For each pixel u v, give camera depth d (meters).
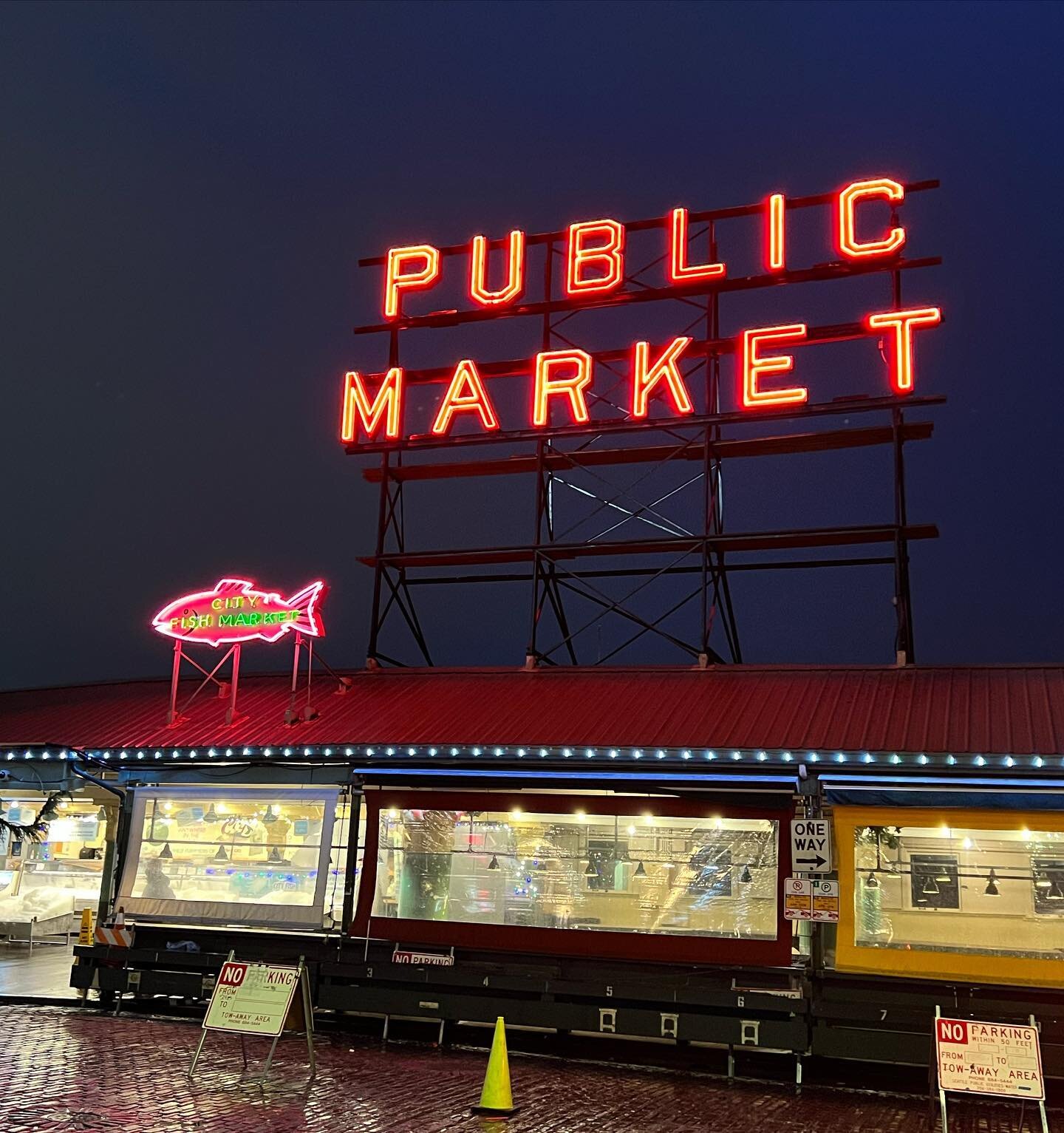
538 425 21.08
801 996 12.77
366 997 14.34
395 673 19.33
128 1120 9.62
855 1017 12.55
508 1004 13.76
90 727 18.09
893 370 19.22
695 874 13.83
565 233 22.03
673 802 13.73
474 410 21.41
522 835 14.57
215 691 19.56
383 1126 9.80
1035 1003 12.09
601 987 13.53
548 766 14.54
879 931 12.87
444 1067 12.54
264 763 15.75
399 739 15.52
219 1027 11.69
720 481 20.56
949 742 13.32
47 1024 14.11
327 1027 14.78
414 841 14.81
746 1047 12.82
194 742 16.42
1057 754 12.61
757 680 16.73
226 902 15.32
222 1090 10.93
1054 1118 11.17
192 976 15.05
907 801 12.89
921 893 12.95
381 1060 12.87
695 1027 13.02
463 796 14.50
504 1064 10.52
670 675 17.55
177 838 16.19
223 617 17.91
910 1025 12.38
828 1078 12.73
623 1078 12.34
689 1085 12.15
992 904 12.74
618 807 13.89
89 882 22.53
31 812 22.77
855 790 13.11
